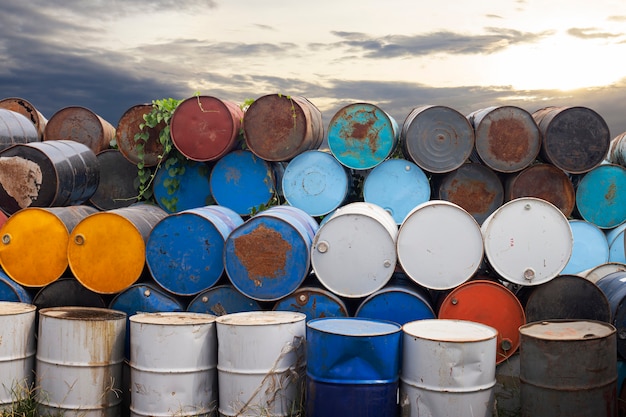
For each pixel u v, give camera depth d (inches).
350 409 229.9
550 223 278.8
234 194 355.9
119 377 266.7
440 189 362.0
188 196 363.6
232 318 256.7
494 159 355.3
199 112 346.0
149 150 360.2
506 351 275.9
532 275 277.3
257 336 243.6
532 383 226.4
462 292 276.8
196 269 289.0
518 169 355.9
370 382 230.1
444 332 238.4
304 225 302.0
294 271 281.7
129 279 289.9
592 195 370.9
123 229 289.9
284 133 349.4
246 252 282.8
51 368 259.3
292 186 357.7
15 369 264.4
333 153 355.9
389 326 246.2
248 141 350.9
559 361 221.1
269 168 354.0
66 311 274.8
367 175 362.3
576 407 220.4
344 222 281.9
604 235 368.2
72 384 256.5
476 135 355.6
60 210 303.7
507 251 279.0
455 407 225.0
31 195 312.3
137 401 252.2
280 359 245.8
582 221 366.9
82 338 257.3
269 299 281.7
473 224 278.1
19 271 294.8
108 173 376.5
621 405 253.0
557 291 279.6
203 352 252.8
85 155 342.0
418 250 279.4
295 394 249.6
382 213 314.3
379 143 354.3
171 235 289.7
